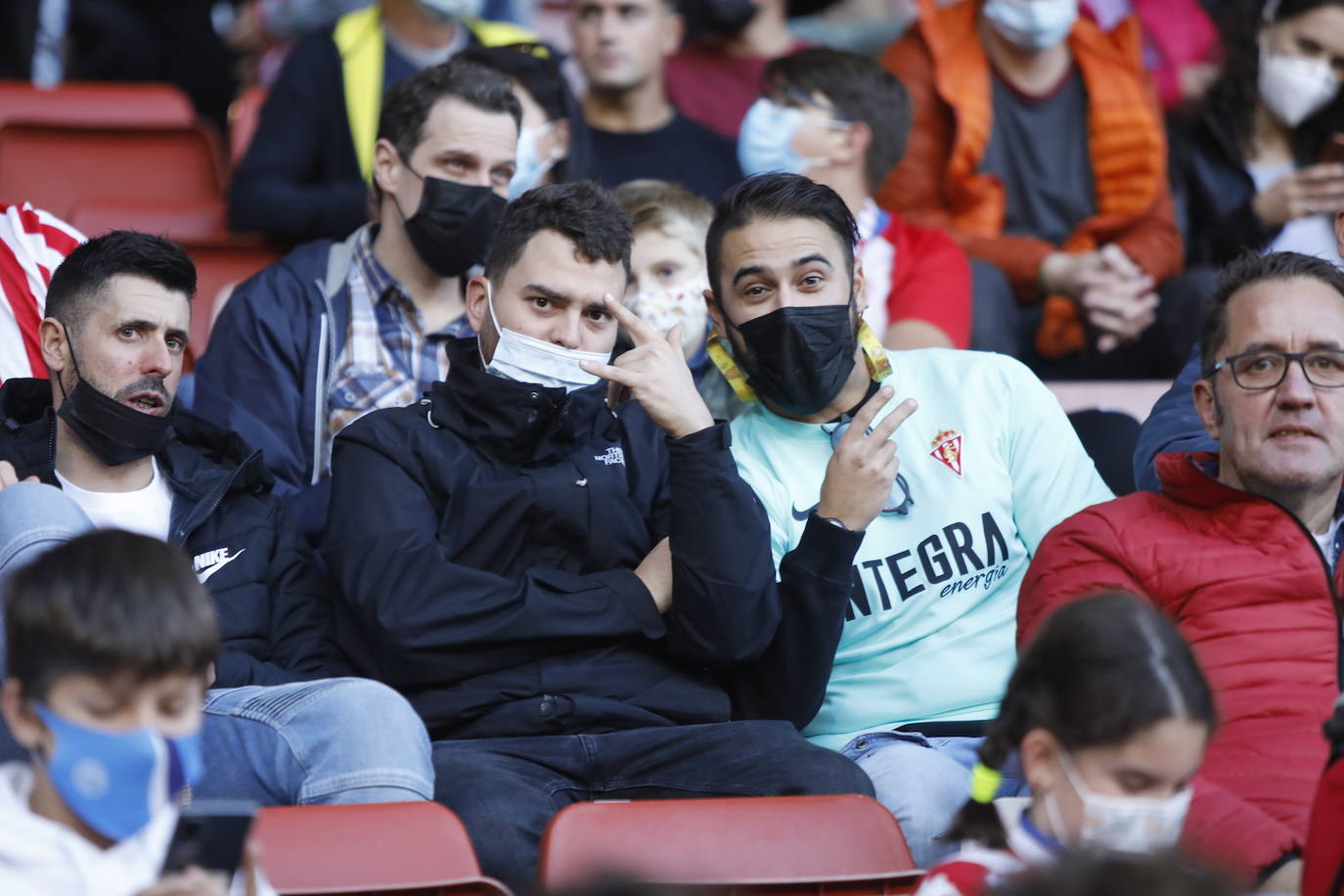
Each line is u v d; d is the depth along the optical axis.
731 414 15.09
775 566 13.15
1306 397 11.60
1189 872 5.36
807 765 11.67
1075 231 20.62
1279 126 20.50
